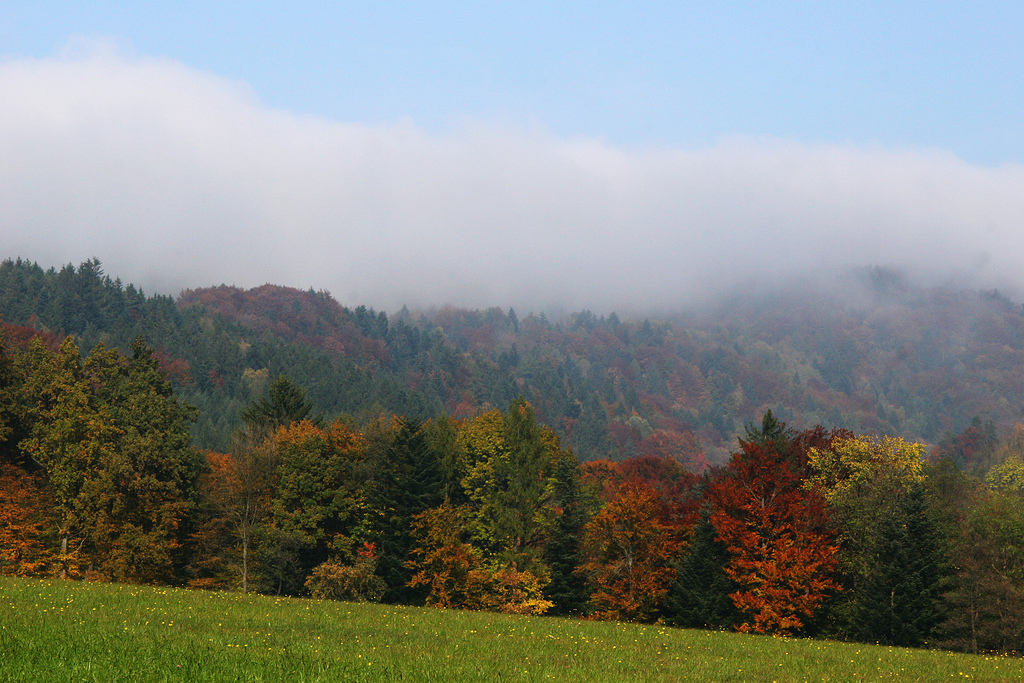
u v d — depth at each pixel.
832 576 52.03
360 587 60.12
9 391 61.66
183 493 63.12
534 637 29.83
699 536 56.75
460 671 20.98
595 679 21.97
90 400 62.72
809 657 30.44
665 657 27.73
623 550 58.53
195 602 30.61
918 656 32.62
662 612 59.03
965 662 31.14
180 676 17.41
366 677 19.12
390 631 28.36
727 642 33.44
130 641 21.03
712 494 56.16
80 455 57.00
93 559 57.53
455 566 61.88
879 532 50.06
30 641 19.44
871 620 47.66
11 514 56.12
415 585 63.47
